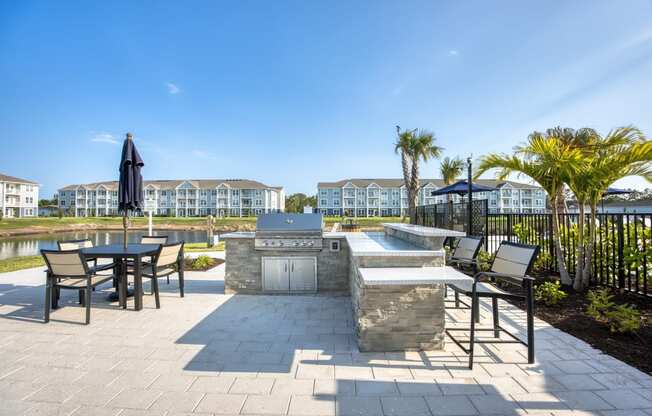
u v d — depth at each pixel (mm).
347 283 5031
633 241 4484
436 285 2916
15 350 2963
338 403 2072
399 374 2484
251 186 69625
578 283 4898
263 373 2506
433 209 11328
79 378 2426
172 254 4832
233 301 4727
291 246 5000
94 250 4523
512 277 2674
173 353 2898
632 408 2004
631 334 3225
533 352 2660
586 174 4551
